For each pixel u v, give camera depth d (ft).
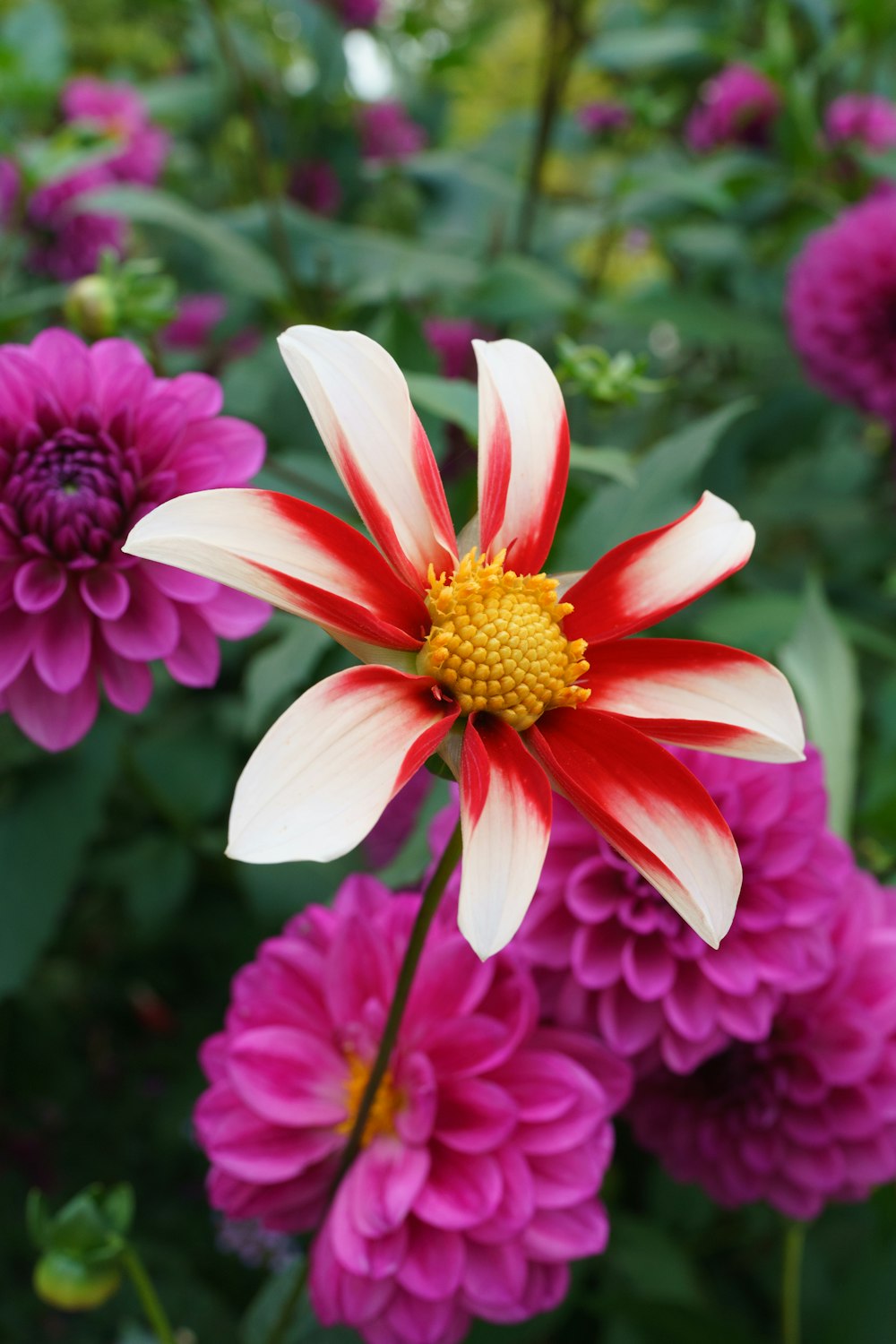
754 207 2.93
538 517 1.19
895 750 1.75
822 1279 1.95
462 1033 1.33
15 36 2.72
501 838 1.07
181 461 1.42
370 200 3.37
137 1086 2.39
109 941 2.57
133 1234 2.18
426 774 2.12
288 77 3.14
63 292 2.09
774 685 1.13
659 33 2.83
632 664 1.16
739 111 3.09
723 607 2.03
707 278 3.17
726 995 1.38
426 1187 1.31
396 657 1.13
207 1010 2.48
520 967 1.34
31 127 2.86
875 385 2.54
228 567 1.06
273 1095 1.33
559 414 1.20
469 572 1.15
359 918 1.36
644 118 2.83
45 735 1.40
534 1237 1.32
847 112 2.92
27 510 1.38
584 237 2.97
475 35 2.99
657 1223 1.97
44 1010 2.39
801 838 1.38
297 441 2.00
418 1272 1.30
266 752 1.03
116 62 4.78
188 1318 2.05
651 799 1.10
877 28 2.80
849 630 2.14
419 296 2.75
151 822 2.50
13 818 1.71
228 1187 1.37
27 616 1.39
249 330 2.83
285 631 1.91
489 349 1.20
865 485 2.99
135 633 1.38
